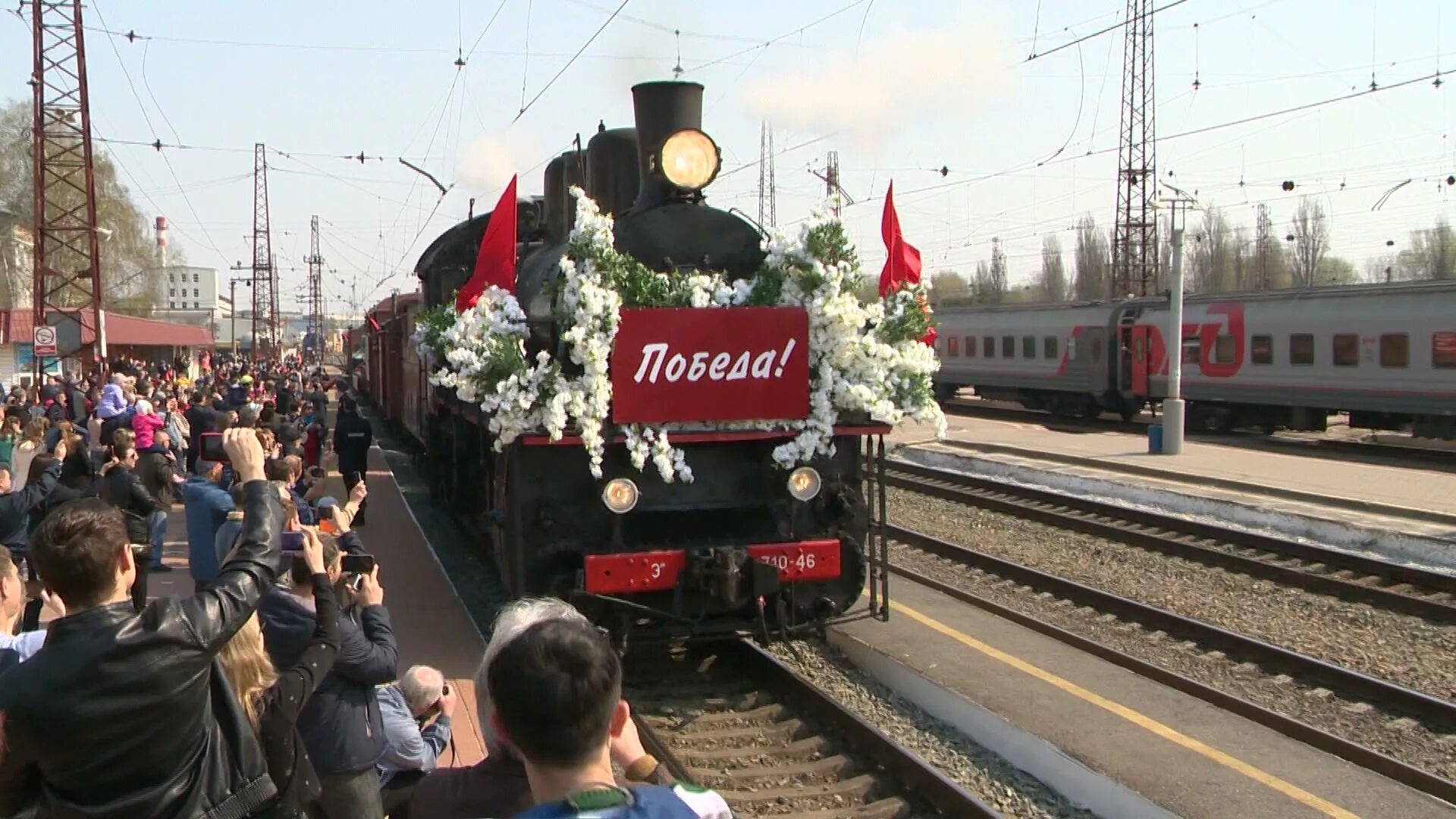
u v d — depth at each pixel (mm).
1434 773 6121
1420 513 12516
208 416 14617
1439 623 9023
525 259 9438
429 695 4633
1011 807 5504
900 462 20391
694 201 8016
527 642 2234
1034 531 13312
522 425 6566
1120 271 40969
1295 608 9586
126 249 55969
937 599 9625
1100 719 6480
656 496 7066
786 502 7234
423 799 2939
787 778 5801
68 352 19516
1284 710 7145
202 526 7344
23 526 7887
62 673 2625
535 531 6898
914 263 7691
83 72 25281
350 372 44938
